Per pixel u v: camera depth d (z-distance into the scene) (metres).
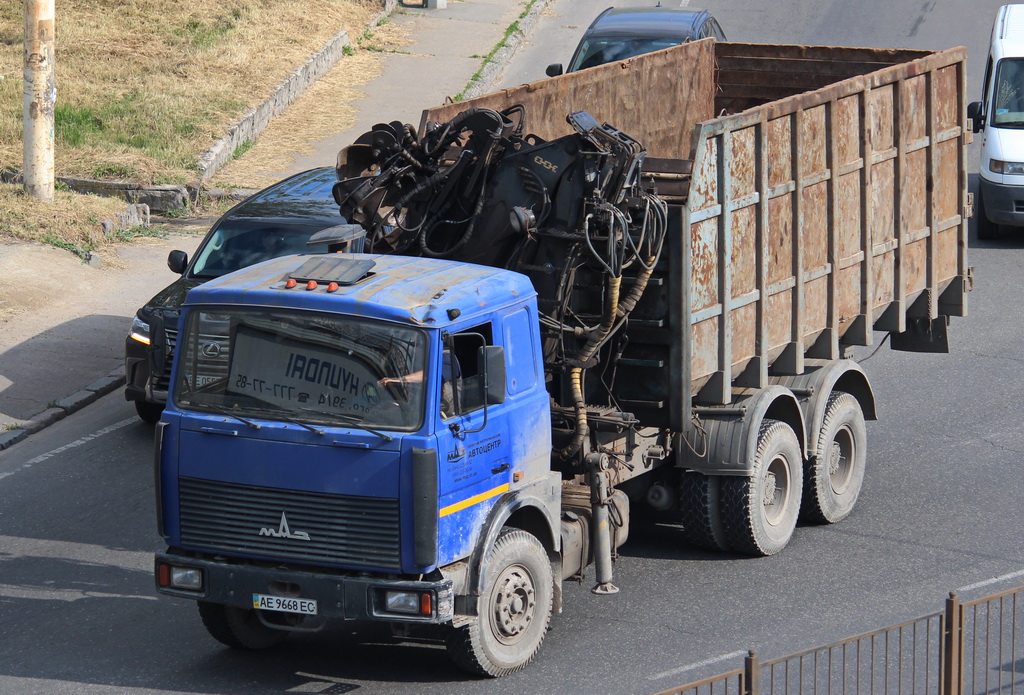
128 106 92.00
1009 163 74.88
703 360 36.09
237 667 32.12
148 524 41.81
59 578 37.66
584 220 33.94
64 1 117.06
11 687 30.98
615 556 35.88
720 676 22.31
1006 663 31.98
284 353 29.56
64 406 51.91
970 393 55.06
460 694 30.28
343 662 32.41
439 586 28.45
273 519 29.47
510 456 30.92
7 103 89.81
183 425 30.14
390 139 37.28
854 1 123.19
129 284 65.94
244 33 111.25
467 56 111.88
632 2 128.62
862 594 36.31
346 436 28.62
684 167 41.78
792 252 38.66
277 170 85.62
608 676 31.22
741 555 39.38
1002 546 39.88
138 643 33.56
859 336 42.53
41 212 71.12
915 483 45.56
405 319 28.59
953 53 44.50
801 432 40.38
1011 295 67.81
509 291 31.09
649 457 37.22
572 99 46.34
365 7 124.25
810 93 38.12
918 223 44.28
